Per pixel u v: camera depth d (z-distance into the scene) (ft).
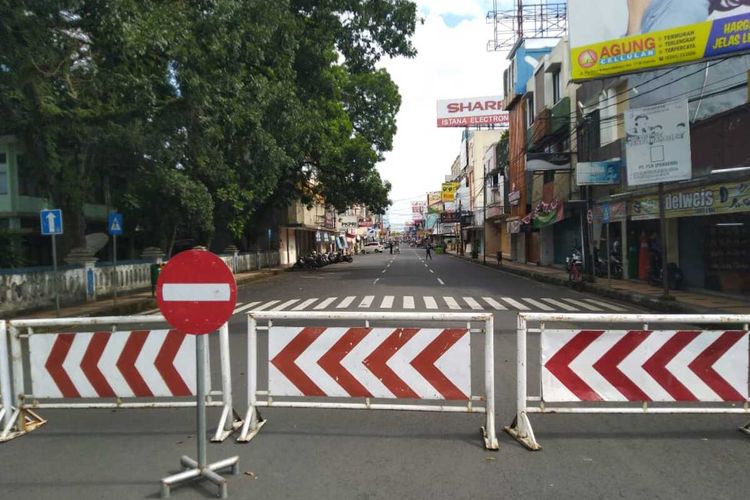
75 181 54.08
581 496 12.59
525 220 106.11
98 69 41.57
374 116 117.91
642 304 47.47
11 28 34.65
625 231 66.44
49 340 18.26
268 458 15.10
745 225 45.65
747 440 16.14
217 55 40.63
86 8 34.17
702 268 50.72
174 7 39.81
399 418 18.40
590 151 72.90
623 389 16.87
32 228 87.81
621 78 64.28
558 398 16.80
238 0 41.81
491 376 16.35
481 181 204.74
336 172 114.62
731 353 16.76
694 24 46.52
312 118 66.64
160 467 14.66
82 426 18.12
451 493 12.81
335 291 66.64
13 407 17.93
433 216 336.49
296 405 17.48
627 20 49.29
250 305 53.78
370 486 13.24
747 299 44.29
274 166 54.85
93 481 13.87
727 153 43.01
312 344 17.58
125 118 49.26
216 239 124.36
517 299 54.13
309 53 61.82
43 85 43.65
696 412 16.60
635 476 13.65
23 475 14.29
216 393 17.65
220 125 47.19
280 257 148.46
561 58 87.20
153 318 17.56
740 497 12.49
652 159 43.80
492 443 15.55
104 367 18.10
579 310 45.32
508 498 12.53
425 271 104.68
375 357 17.37
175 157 52.37
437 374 17.03
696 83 52.06
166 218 73.61
